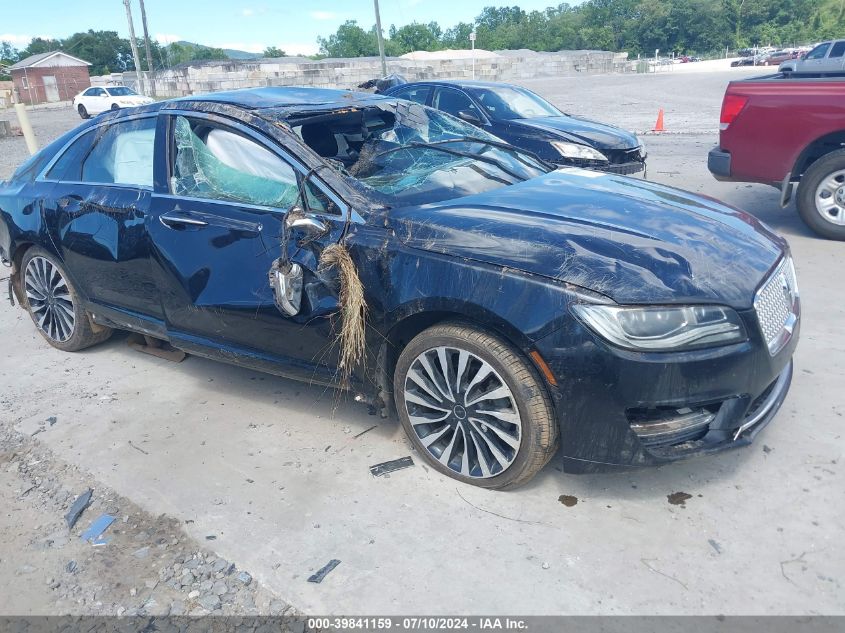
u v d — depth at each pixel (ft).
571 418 8.98
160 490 10.71
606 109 68.18
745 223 10.99
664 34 306.35
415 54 169.17
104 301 14.51
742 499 9.70
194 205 12.22
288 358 11.71
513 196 11.28
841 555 8.57
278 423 12.56
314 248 10.64
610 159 26.55
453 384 10.01
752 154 21.75
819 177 21.08
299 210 10.35
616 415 8.76
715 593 8.11
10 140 68.49
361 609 8.20
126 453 11.82
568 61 173.27
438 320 10.19
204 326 12.62
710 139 44.04
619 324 8.50
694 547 8.84
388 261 9.97
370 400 11.12
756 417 9.52
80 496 10.66
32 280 16.08
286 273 10.52
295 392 13.75
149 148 13.23
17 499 10.75
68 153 15.01
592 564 8.66
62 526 10.04
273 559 9.09
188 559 9.20
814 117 20.25
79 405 13.61
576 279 8.75
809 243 21.36
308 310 10.91
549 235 9.46
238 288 11.69
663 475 10.35
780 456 10.62
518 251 9.23
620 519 9.45
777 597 8.00
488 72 162.71
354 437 11.94
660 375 8.52
